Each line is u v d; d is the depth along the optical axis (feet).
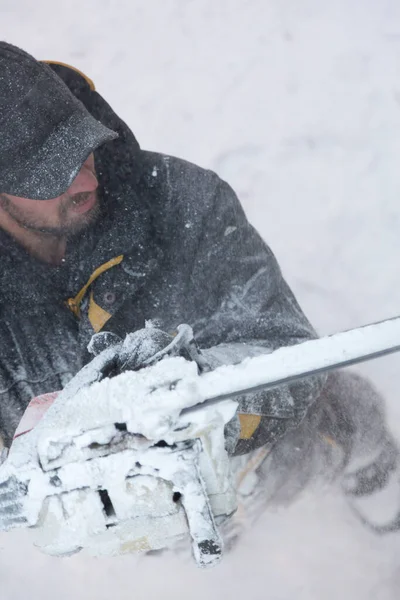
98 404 4.19
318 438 7.64
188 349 5.02
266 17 11.76
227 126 10.94
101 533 4.37
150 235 6.56
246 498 7.45
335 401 7.84
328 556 7.61
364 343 3.84
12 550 8.14
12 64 5.77
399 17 11.34
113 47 11.91
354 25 11.41
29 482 4.32
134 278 6.48
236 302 6.61
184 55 11.69
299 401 6.22
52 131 5.75
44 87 5.78
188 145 10.89
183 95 11.32
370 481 7.71
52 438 4.23
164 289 6.61
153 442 4.14
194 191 6.81
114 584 7.89
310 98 10.95
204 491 4.19
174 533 4.35
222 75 11.40
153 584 7.83
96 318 6.48
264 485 7.48
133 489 4.22
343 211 9.98
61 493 4.32
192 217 6.73
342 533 7.66
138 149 6.74
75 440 4.21
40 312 6.40
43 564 8.05
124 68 11.71
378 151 10.31
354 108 10.72
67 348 6.50
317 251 9.79
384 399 8.02
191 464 4.16
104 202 6.32
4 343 6.37
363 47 11.20
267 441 6.29
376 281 9.48
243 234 6.86
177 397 4.05
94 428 4.18
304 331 6.65
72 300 6.48
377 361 8.25
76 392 4.58
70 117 5.81
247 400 5.65
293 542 7.68
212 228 6.73
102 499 4.35
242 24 11.80
